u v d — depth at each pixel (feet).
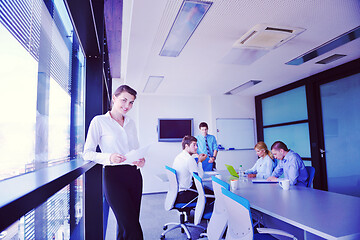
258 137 23.85
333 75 15.52
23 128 3.30
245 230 5.16
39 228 4.22
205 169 17.25
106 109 12.13
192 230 11.71
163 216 14.23
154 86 19.10
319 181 16.56
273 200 7.15
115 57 14.14
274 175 11.51
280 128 20.83
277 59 13.28
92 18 4.94
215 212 7.68
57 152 5.15
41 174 2.22
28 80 3.54
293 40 10.74
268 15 8.50
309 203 6.75
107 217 13.16
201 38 10.28
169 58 12.69
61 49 5.46
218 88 20.22
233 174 12.05
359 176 14.21
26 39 3.48
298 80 18.24
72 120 6.59
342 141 15.23
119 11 9.01
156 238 10.87
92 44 6.24
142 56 12.19
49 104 4.60
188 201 10.68
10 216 1.09
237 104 23.89
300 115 18.54
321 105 16.67
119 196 5.72
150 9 7.95
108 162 5.18
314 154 17.03
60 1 4.47
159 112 22.33
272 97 21.83
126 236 5.60
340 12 8.43
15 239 3.30
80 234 6.68
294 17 8.67
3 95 2.68
